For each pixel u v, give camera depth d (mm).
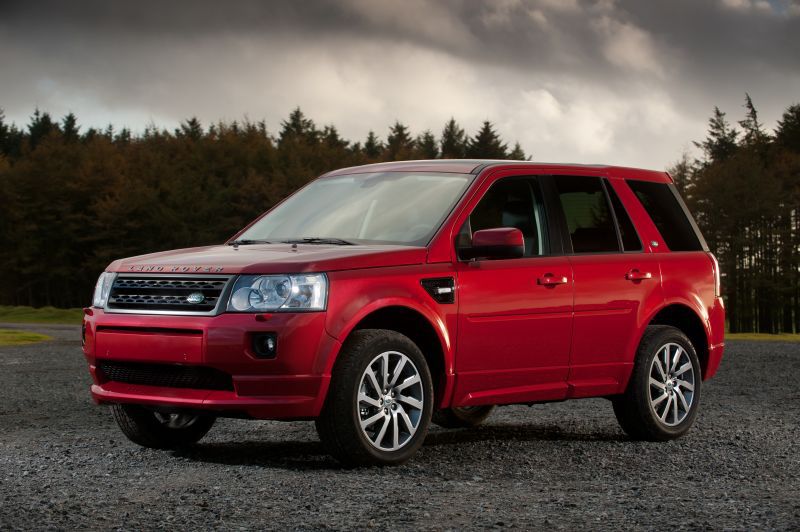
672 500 4812
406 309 5918
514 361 6484
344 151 124188
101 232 88500
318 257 5688
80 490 4984
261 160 108312
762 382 12664
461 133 144000
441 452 6621
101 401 6125
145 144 111938
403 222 6414
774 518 4348
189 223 92000
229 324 5504
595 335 6973
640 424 7316
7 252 88812
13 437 7332
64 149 100812
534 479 5547
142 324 5777
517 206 6773
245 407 5500
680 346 7562
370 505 4590
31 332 29969
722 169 76250
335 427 5625
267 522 4211
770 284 74375
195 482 5234
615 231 7340
